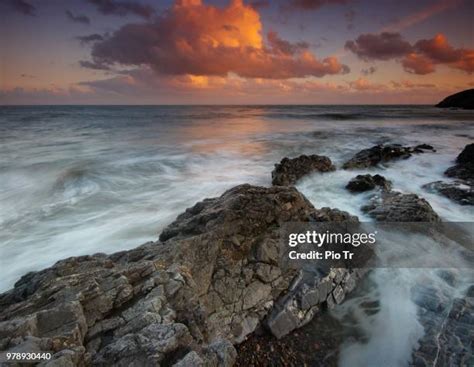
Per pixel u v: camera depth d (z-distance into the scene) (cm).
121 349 422
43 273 664
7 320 472
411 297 694
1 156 2252
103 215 1246
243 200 847
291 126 4397
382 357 571
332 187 1479
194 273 663
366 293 733
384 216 1008
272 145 2752
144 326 476
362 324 651
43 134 3597
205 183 1683
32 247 990
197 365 405
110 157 2242
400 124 4400
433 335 582
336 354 589
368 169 1784
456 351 541
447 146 2512
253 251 734
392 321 643
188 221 824
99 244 1007
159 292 549
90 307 504
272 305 663
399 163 1912
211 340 554
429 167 1827
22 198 1445
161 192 1535
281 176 1587
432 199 1311
